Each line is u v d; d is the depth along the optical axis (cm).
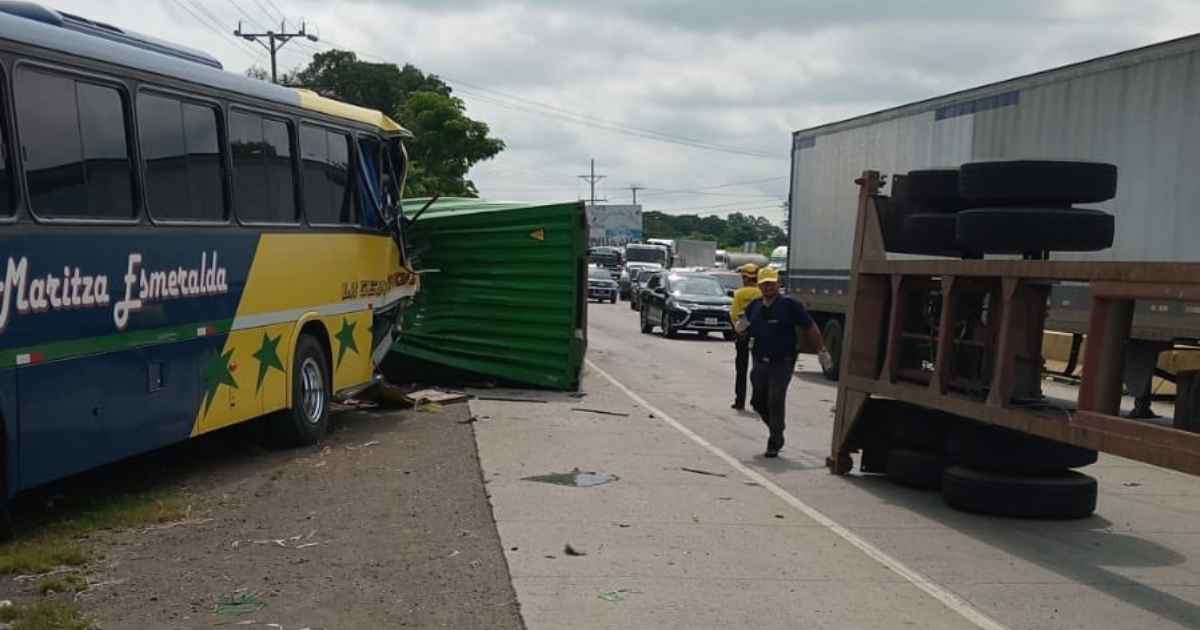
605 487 995
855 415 1070
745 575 730
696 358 2452
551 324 1681
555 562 743
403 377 1708
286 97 1123
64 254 765
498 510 888
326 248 1212
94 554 737
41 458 744
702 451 1212
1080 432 739
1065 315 1596
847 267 2108
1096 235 870
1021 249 878
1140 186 1484
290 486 968
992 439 931
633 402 1628
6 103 717
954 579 739
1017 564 782
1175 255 1428
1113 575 758
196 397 943
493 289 1681
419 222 1666
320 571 707
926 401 956
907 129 1986
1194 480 1146
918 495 1012
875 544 826
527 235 1673
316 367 1201
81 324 783
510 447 1188
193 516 852
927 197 1027
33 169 741
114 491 936
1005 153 1734
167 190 906
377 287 1380
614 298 5422
